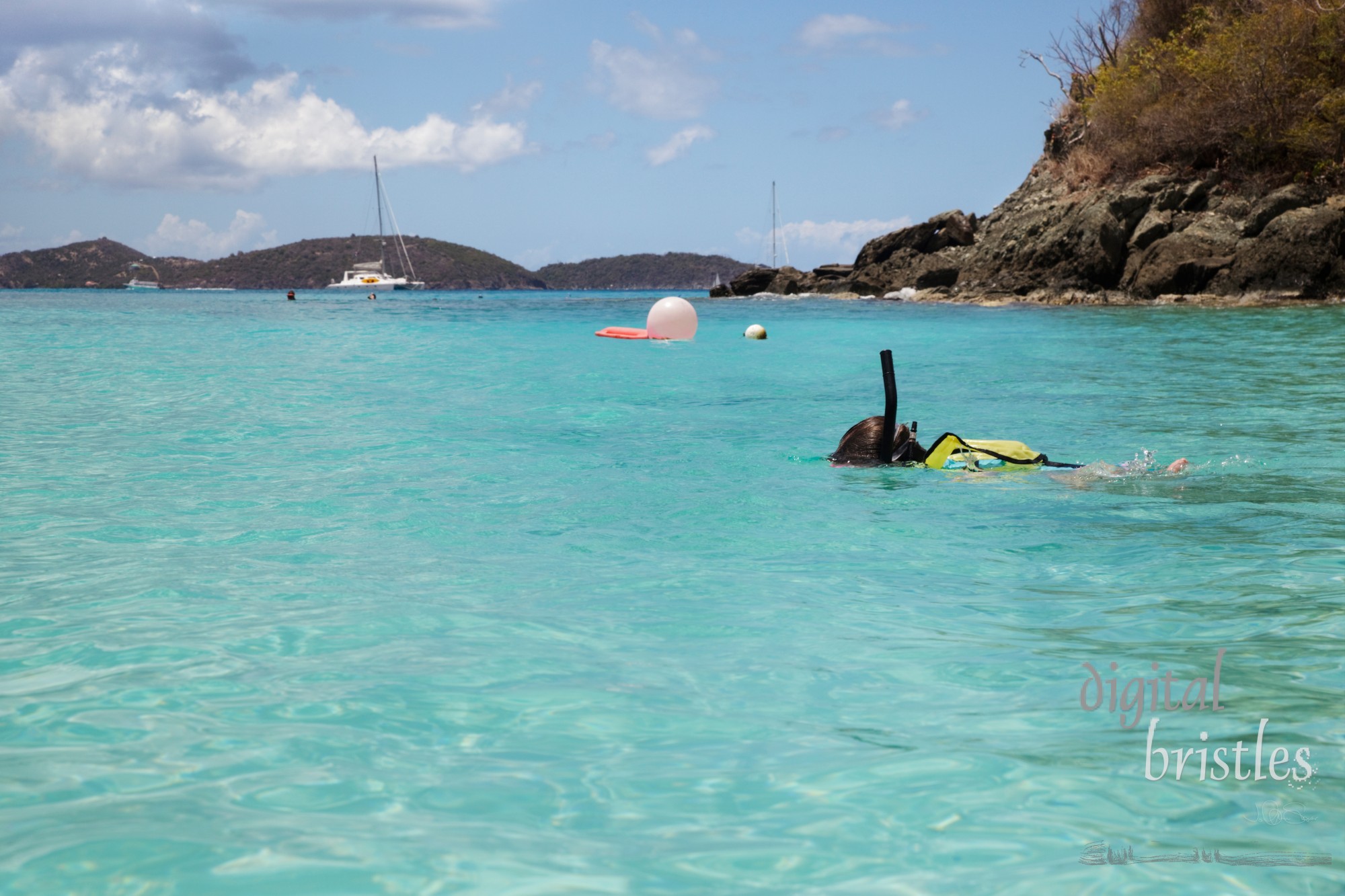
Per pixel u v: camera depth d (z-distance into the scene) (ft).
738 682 8.11
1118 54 123.95
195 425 24.22
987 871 5.12
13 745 6.81
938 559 12.30
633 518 14.71
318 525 14.20
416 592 10.80
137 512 14.97
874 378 36.40
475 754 6.67
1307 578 11.14
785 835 5.52
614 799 5.97
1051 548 12.87
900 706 7.55
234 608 10.18
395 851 5.31
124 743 6.84
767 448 21.53
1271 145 96.89
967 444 19.19
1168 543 12.98
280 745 6.79
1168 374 35.94
